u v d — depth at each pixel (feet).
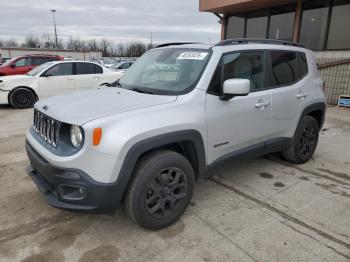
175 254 8.43
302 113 14.14
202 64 10.50
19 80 30.50
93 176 8.02
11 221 9.86
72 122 8.16
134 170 8.77
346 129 22.70
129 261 8.15
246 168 14.58
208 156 10.40
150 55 13.09
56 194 8.61
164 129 8.77
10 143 18.20
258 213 10.56
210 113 10.09
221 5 43.80
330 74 33.42
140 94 10.29
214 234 9.34
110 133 8.04
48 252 8.44
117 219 10.08
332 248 8.76
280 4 41.04
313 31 38.19
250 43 12.11
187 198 9.91
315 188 12.59
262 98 11.90
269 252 8.56
